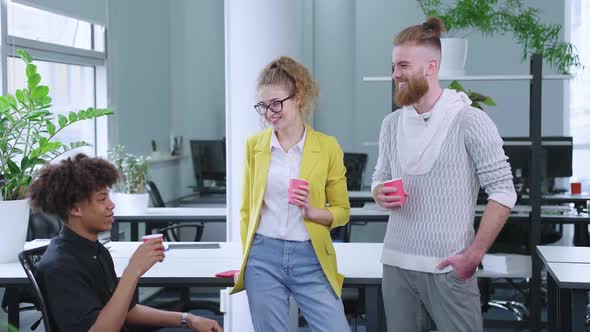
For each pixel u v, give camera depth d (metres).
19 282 2.98
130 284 2.18
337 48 8.44
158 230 6.16
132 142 7.05
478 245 2.25
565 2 8.11
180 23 8.17
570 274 2.87
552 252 3.40
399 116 2.48
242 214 2.67
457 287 2.30
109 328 2.11
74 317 2.08
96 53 6.43
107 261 2.28
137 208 5.56
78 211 2.15
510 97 8.29
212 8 8.77
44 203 2.15
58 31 5.96
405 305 2.43
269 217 2.55
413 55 2.31
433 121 2.33
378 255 3.41
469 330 2.33
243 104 3.66
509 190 2.27
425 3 5.14
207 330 2.45
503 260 4.32
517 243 5.40
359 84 8.64
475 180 2.36
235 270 3.05
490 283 5.89
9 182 3.42
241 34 3.64
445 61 4.25
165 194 7.62
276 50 3.65
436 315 2.36
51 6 5.61
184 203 7.36
